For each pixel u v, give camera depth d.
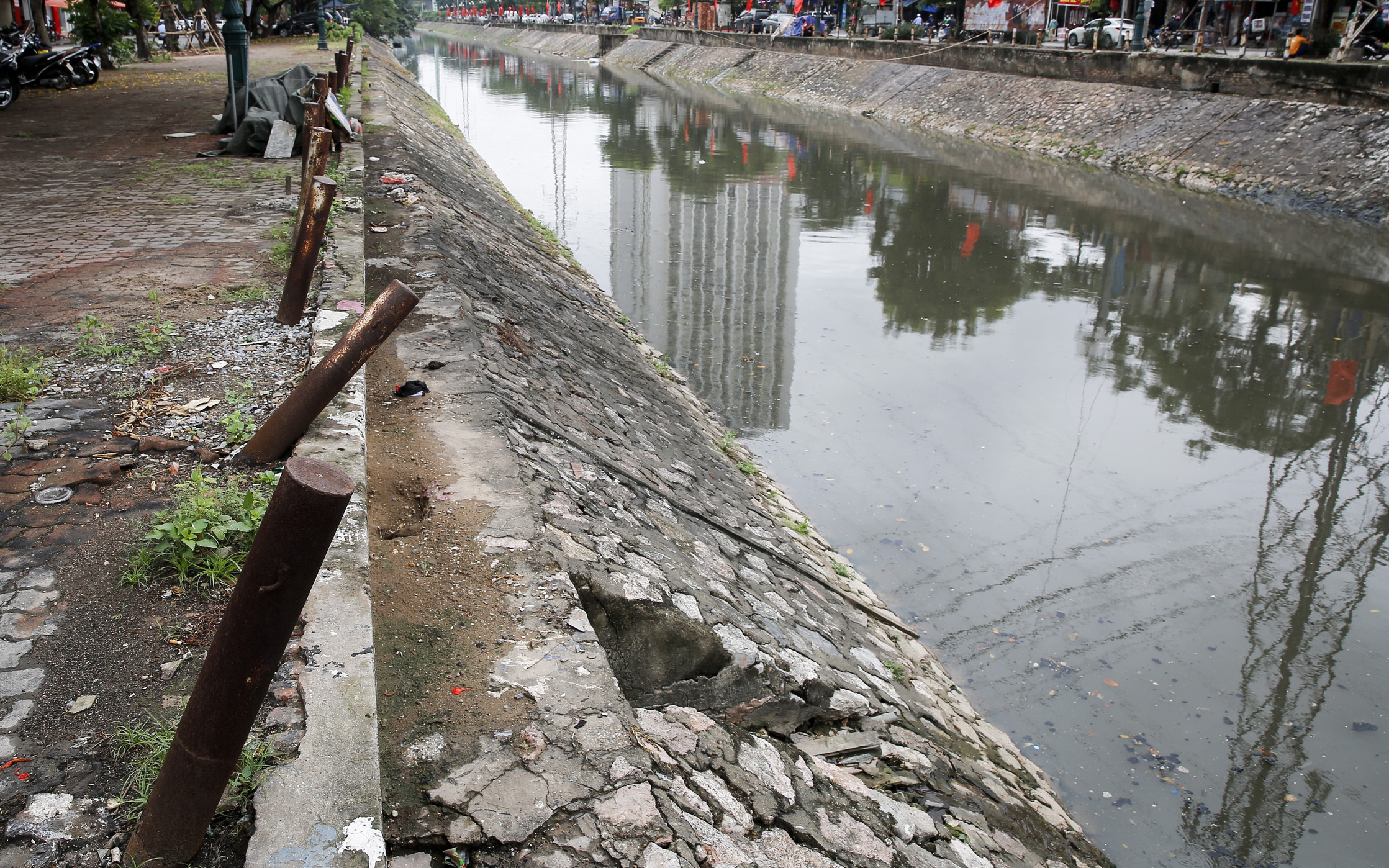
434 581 3.77
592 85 48.06
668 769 3.09
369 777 2.60
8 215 8.96
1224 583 7.43
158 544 3.55
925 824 3.75
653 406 8.58
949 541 7.84
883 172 24.59
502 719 3.10
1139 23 26.97
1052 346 12.45
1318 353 12.37
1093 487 8.80
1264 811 5.25
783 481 8.68
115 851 2.38
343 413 4.68
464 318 6.87
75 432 4.52
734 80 46.81
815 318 13.40
